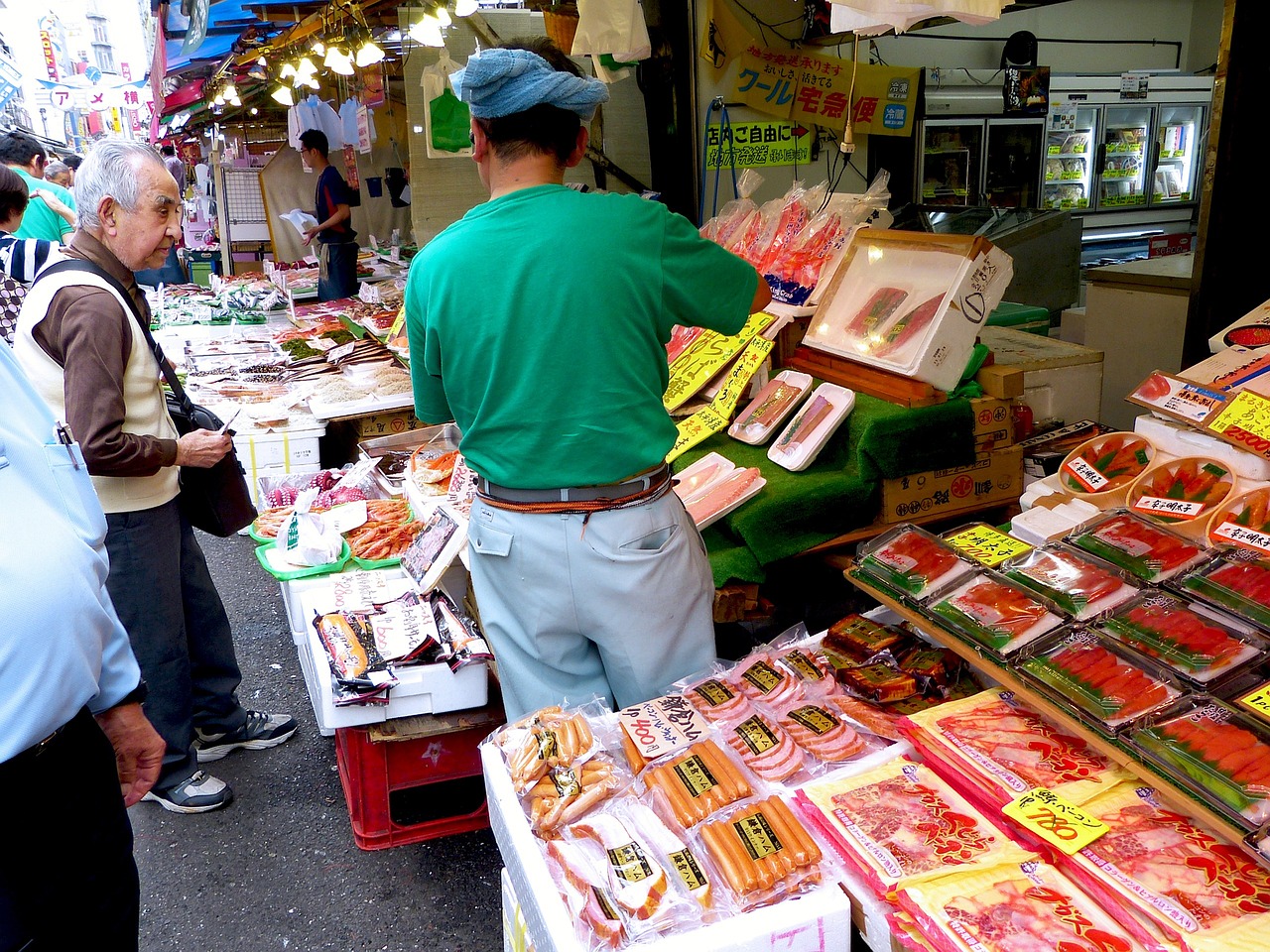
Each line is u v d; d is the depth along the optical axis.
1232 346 2.27
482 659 2.42
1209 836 1.43
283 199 9.20
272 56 6.18
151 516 2.59
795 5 4.90
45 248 4.11
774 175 5.25
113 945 1.53
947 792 1.61
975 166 6.94
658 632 1.92
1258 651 1.55
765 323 3.17
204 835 2.73
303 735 3.22
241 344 6.22
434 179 4.61
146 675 2.67
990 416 2.69
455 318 1.80
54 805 1.38
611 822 1.59
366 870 2.55
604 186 4.84
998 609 1.78
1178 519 1.95
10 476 1.29
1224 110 2.77
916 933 1.36
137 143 2.49
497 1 4.84
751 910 1.42
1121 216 7.99
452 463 3.43
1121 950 1.27
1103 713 1.52
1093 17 8.20
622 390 1.80
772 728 1.79
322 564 2.92
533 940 1.54
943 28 7.18
